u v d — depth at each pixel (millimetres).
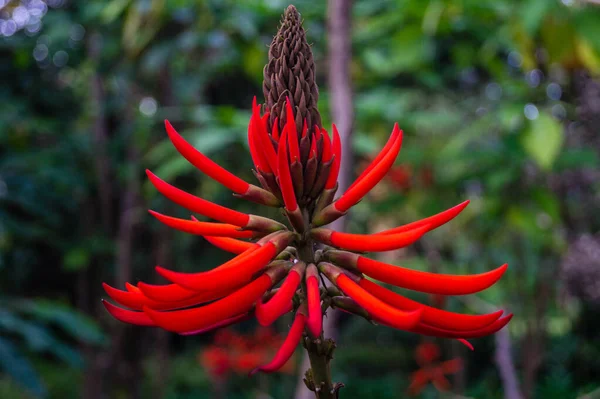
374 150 3104
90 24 5172
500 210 3686
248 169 4199
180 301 1168
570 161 3406
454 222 5547
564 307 9078
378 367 12734
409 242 1094
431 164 4121
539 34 3195
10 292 8977
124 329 6262
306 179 1258
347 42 2539
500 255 5305
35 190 5816
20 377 2539
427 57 3945
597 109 3586
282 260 1267
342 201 1248
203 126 4047
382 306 1058
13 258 7668
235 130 2947
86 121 7480
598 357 9922
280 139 1161
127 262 5859
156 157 3443
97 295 6898
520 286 5141
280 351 1053
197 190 5641
